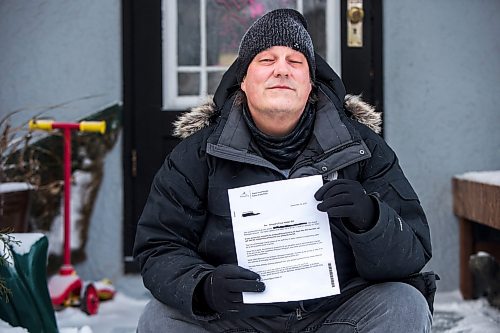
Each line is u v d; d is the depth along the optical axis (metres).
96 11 6.48
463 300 6.34
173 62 6.62
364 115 3.79
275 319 3.46
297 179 3.35
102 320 5.70
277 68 3.39
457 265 6.55
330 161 3.47
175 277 3.33
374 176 3.54
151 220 3.54
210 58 6.67
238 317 3.43
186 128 3.80
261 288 3.20
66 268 6.04
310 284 3.27
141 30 6.52
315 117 3.58
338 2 6.61
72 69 6.48
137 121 6.54
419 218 3.51
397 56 6.52
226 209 3.48
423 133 6.54
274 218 3.32
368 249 3.21
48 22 6.46
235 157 3.47
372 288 3.36
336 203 3.14
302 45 3.47
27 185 5.77
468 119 6.55
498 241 6.42
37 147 6.38
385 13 6.50
